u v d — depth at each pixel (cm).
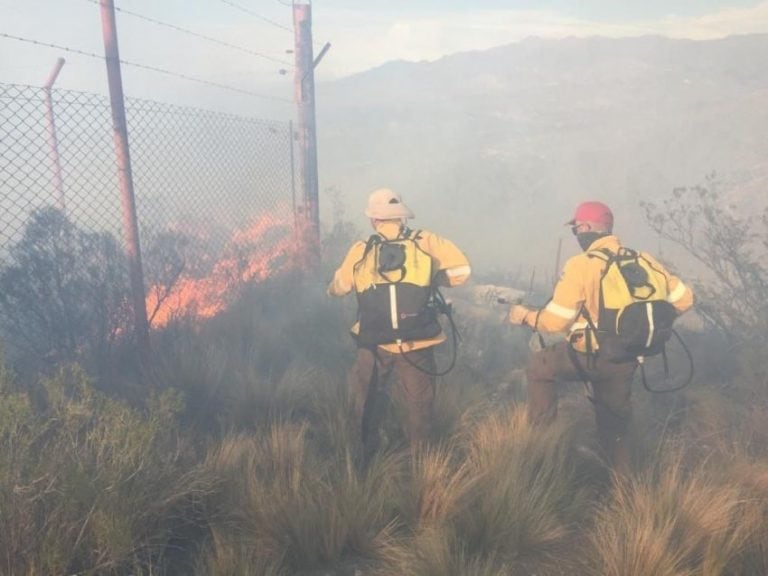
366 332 390
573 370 400
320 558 312
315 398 484
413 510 339
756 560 298
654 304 360
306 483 339
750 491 354
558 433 402
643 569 287
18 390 400
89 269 536
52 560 261
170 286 628
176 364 519
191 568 304
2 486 271
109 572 279
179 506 329
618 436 392
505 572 296
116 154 541
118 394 482
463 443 426
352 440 422
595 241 390
